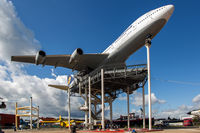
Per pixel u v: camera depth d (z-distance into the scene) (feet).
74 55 111.65
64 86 161.38
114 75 115.34
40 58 107.86
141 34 114.93
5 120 256.73
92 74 130.41
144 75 109.70
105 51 146.20
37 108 213.87
